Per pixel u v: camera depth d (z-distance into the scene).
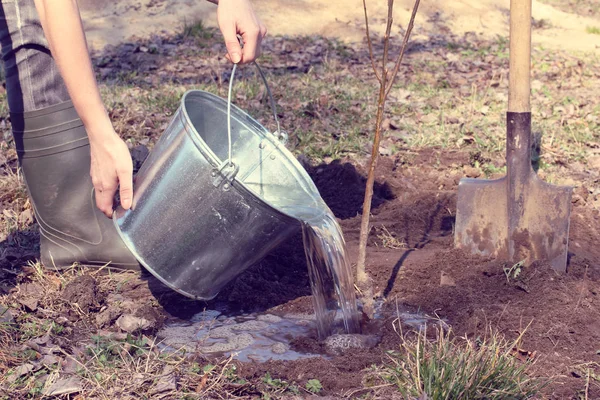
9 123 3.32
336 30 5.89
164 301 2.37
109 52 4.98
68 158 2.41
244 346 2.23
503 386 2.03
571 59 5.32
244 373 2.10
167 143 2.19
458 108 3.71
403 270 2.48
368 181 2.28
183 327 2.29
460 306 2.34
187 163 2.15
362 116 3.53
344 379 2.10
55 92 2.39
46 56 2.38
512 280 2.41
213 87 3.85
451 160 3.17
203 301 2.38
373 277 2.46
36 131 2.39
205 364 2.13
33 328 2.20
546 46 6.03
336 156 3.16
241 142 2.33
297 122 3.42
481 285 2.41
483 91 4.13
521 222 2.48
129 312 2.30
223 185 2.13
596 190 2.97
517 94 2.47
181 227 2.17
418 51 5.55
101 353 2.12
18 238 2.58
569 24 7.20
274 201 2.31
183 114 2.16
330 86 4.02
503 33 6.61
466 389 2.00
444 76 4.52
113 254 2.45
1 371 2.07
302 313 2.37
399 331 2.25
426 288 2.41
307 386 2.07
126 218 2.21
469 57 5.36
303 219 2.20
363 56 5.23
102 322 2.25
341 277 2.24
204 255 2.19
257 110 3.53
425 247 2.62
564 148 3.29
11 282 2.38
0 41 2.38
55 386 2.03
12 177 2.85
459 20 6.62
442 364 2.04
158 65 4.65
